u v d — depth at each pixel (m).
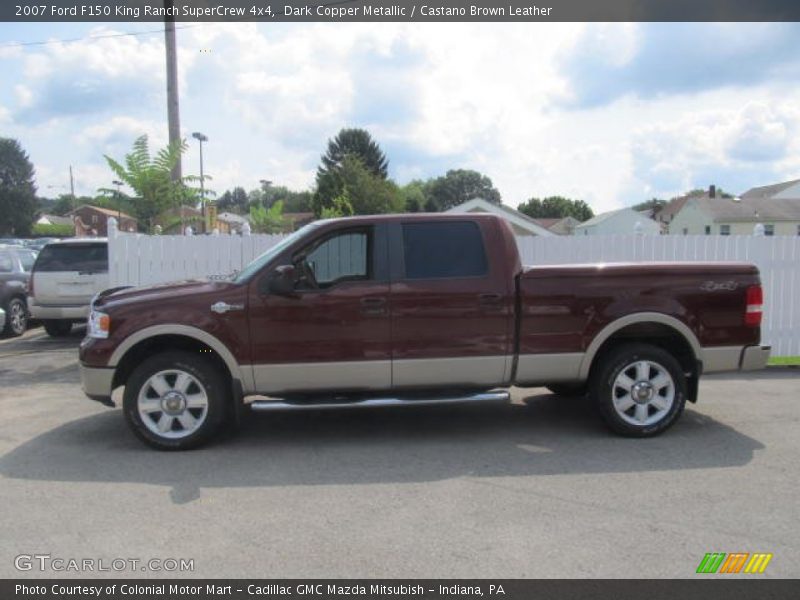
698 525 4.19
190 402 5.77
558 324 5.97
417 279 5.88
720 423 6.50
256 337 5.74
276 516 4.38
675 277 6.07
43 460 5.53
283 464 5.42
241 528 4.20
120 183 14.29
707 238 9.74
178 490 4.85
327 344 5.80
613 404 6.02
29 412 7.09
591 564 3.70
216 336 5.70
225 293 5.75
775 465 5.30
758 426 6.39
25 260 14.29
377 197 50.56
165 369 5.72
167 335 5.82
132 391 5.71
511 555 3.81
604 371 6.01
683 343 6.27
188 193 14.09
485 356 5.93
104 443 6.00
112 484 4.98
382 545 3.95
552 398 7.62
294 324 5.76
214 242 9.85
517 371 5.98
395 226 5.96
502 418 6.77
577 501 4.59
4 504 4.60
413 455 5.62
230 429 6.43
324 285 5.86
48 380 8.69
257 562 3.76
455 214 6.03
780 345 9.65
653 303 6.04
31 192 88.81
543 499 4.63
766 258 9.59
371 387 5.90
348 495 4.74
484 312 5.89
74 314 11.71
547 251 9.88
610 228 59.00
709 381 8.34
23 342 12.08
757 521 4.24
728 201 56.41
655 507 4.48
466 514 4.39
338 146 70.25
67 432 6.35
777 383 8.22
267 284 5.76
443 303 5.86
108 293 6.16
